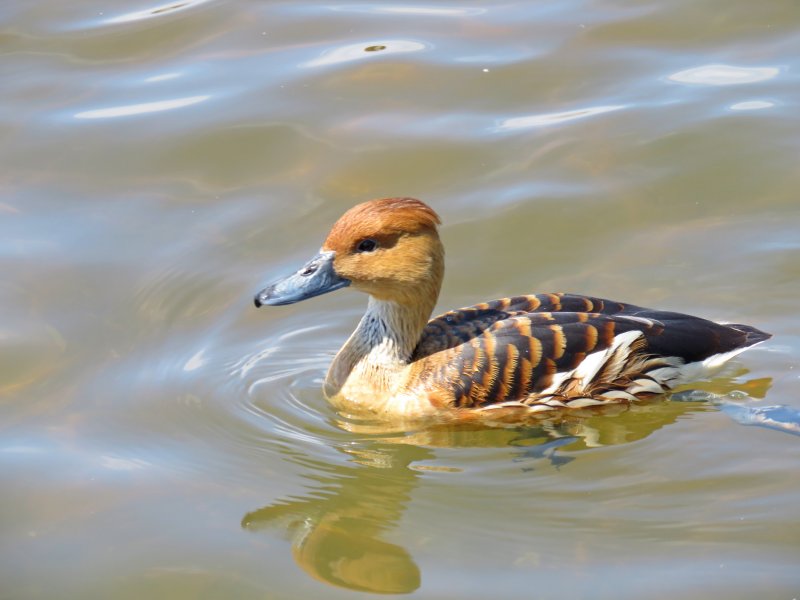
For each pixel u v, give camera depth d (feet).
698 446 40.52
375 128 59.06
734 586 33.37
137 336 47.55
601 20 67.10
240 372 46.01
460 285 49.80
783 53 62.95
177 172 56.85
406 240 41.78
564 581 34.04
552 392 41.22
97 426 42.37
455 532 36.78
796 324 46.39
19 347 46.32
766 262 49.85
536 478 39.42
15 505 37.91
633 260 50.70
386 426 42.93
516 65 63.31
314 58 64.54
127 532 36.78
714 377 43.68
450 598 33.45
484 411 41.60
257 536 36.68
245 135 58.85
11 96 61.72
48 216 53.88
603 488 38.68
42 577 34.78
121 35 67.26
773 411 41.37
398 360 43.16
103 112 60.59
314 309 50.37
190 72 63.62
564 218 53.31
